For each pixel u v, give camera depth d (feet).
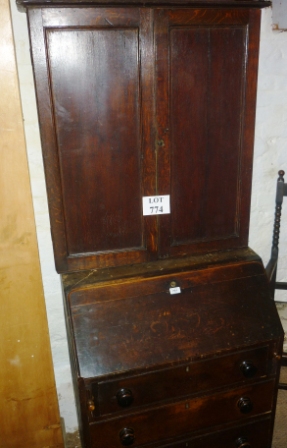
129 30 3.87
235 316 4.48
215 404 4.62
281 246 6.27
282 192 5.48
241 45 4.23
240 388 4.63
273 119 5.42
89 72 3.93
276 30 4.98
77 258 4.58
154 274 4.54
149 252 4.75
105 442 4.38
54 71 3.86
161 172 4.43
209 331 4.34
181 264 4.74
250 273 4.74
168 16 3.89
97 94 4.02
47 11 3.64
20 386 5.00
